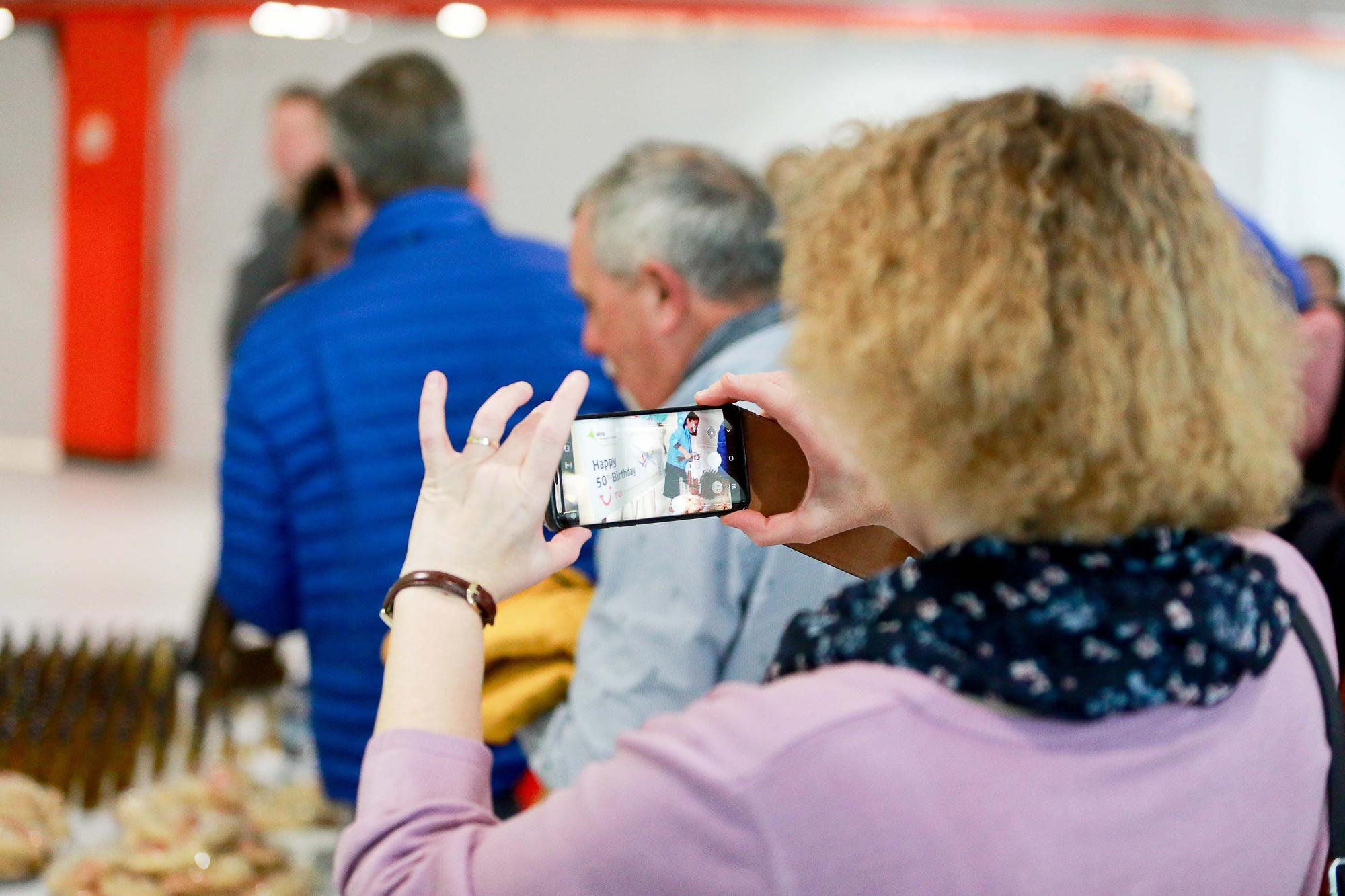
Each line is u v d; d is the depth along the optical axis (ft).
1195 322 2.07
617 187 4.74
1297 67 24.76
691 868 1.95
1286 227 25.17
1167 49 25.02
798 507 2.87
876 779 1.94
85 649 8.26
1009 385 1.94
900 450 2.08
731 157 4.93
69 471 26.84
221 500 5.96
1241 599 2.11
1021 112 2.18
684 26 26.16
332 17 26.27
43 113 27.50
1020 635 1.99
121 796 6.73
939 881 1.94
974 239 2.04
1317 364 6.93
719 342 4.40
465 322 5.67
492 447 2.49
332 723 5.86
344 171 6.08
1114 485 1.99
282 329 5.80
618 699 3.85
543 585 4.51
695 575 3.78
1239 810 2.17
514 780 5.48
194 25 26.86
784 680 2.08
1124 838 2.03
